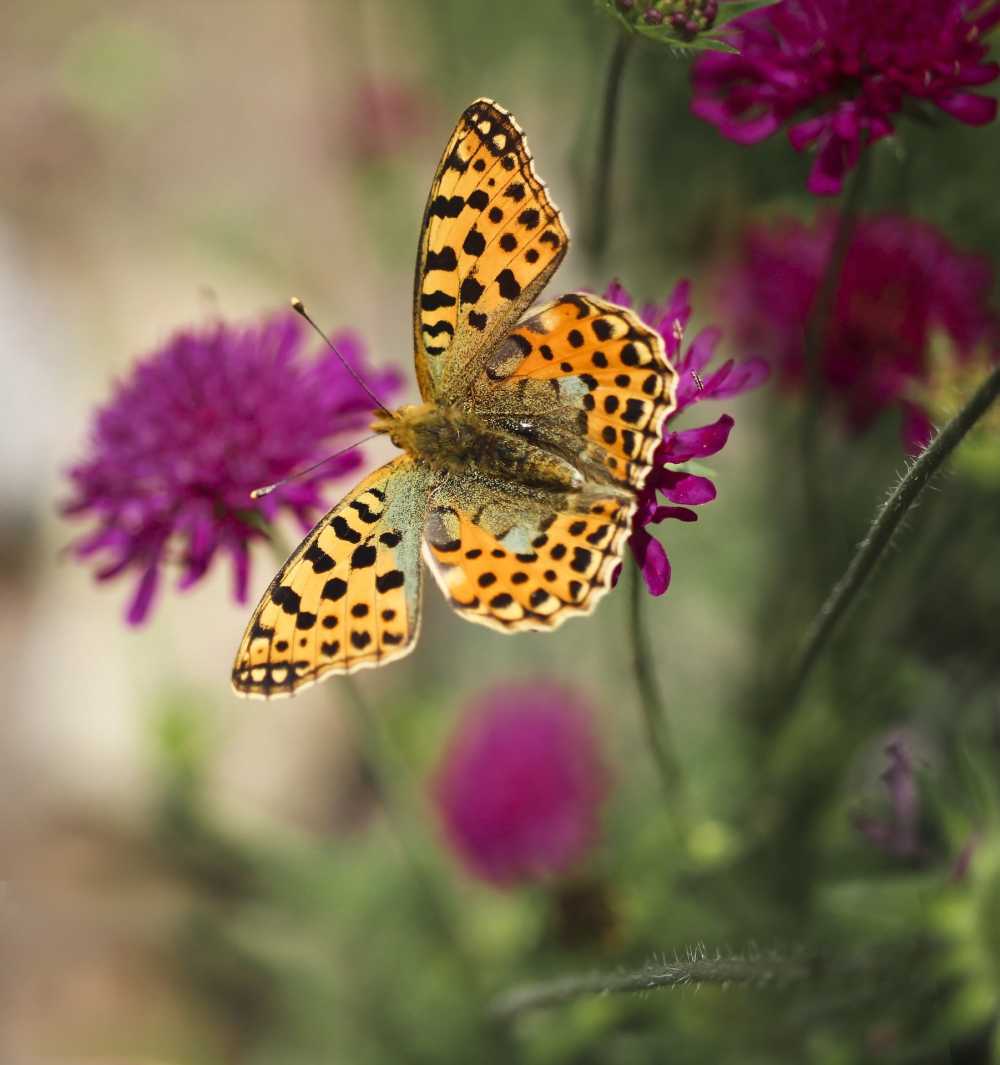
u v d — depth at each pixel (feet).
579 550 1.05
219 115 2.17
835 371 1.19
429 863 1.33
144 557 1.14
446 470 1.07
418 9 1.48
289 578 1.07
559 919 1.24
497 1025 1.29
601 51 1.26
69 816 1.53
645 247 1.33
